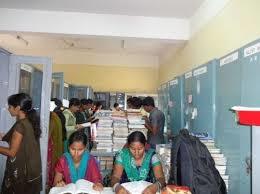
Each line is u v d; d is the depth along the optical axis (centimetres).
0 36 618
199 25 404
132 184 191
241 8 261
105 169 347
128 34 462
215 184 193
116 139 377
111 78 810
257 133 172
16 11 450
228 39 292
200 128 347
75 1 412
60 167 217
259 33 225
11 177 218
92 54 806
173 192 172
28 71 371
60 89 568
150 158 214
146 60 811
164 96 607
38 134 233
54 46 727
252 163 173
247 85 227
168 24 467
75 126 444
